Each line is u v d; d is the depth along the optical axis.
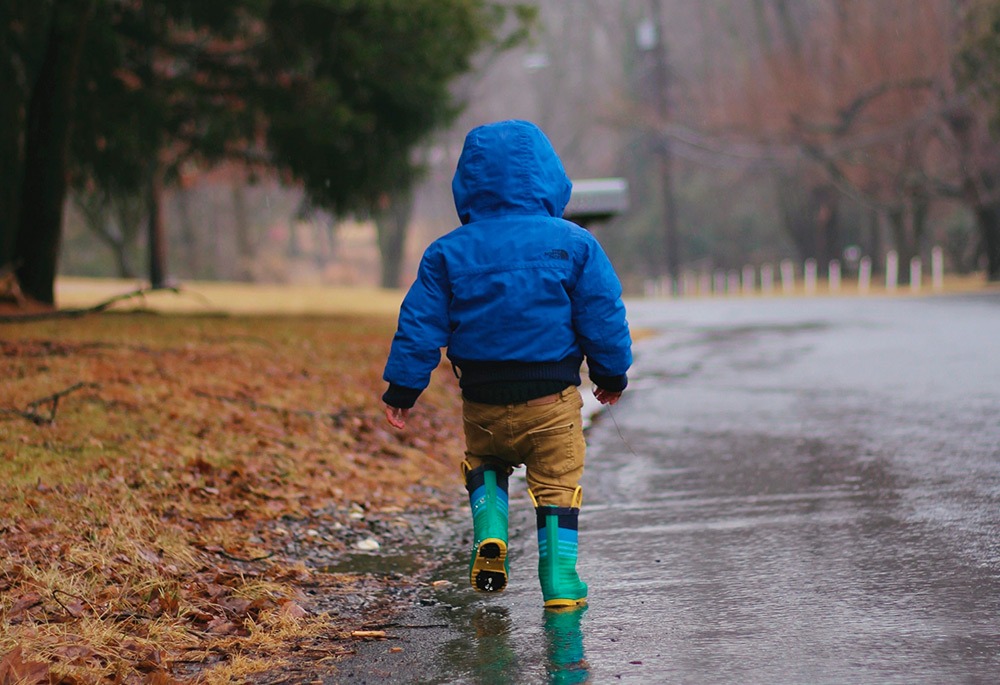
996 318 37.09
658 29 114.12
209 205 150.00
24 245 31.88
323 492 14.26
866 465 14.62
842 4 84.94
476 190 9.20
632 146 144.00
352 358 24.45
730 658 7.93
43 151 31.78
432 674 7.98
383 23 34.47
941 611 8.66
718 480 14.55
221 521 12.31
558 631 8.84
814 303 56.31
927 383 21.80
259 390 19.17
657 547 11.40
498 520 9.21
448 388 23.05
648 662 7.96
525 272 8.91
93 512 11.43
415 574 11.03
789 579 9.88
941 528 11.16
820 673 7.52
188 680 7.97
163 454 14.27
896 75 79.25
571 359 9.12
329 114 35.56
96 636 8.53
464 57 38.03
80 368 18.83
